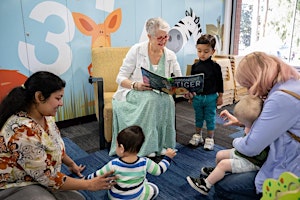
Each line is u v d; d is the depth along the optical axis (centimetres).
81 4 277
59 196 130
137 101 205
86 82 300
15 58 251
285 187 87
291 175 84
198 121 239
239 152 137
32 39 256
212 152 228
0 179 113
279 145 115
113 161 146
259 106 125
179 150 232
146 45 210
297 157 112
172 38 362
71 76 288
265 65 118
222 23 422
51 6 260
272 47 401
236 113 132
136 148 142
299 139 111
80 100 300
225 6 416
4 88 250
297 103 107
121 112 210
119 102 216
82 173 193
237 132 275
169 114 210
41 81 110
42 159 113
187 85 188
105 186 132
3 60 245
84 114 307
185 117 323
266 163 122
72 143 249
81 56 291
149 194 153
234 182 134
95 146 241
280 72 115
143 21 327
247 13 429
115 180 142
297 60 388
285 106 108
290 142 113
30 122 112
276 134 113
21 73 257
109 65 274
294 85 112
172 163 208
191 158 217
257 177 125
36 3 251
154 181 183
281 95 109
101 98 222
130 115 206
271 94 115
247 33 435
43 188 120
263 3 408
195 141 239
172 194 168
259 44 410
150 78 192
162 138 211
